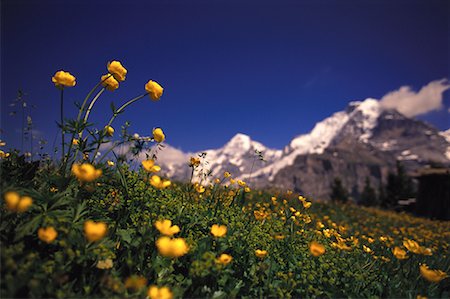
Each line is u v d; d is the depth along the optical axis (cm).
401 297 338
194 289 291
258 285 321
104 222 318
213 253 301
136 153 359
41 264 247
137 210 363
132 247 305
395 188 8094
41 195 281
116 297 245
